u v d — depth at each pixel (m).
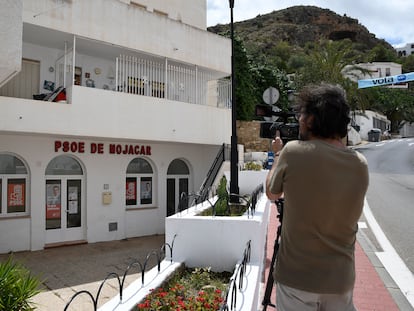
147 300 3.70
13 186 12.29
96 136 12.27
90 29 12.48
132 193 15.30
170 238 5.61
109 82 15.21
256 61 31.95
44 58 13.46
